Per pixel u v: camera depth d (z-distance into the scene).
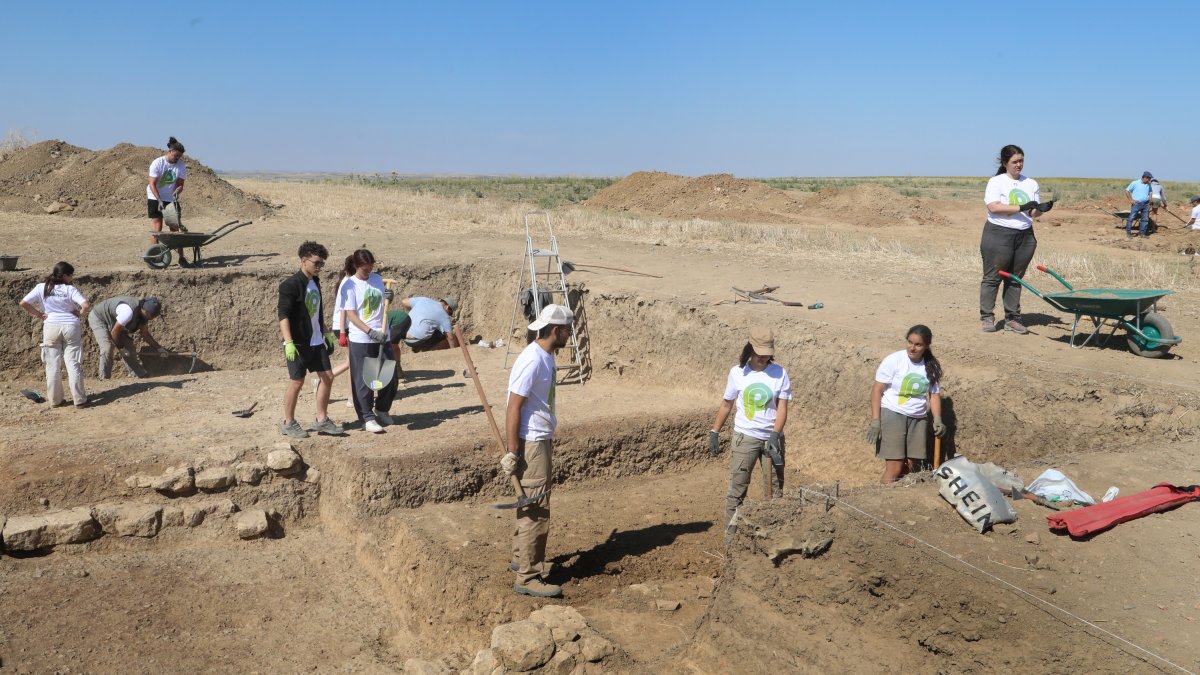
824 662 4.66
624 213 28.38
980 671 4.29
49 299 9.31
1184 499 5.25
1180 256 16.80
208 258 14.05
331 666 6.37
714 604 5.26
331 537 8.11
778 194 31.66
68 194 20.44
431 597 6.86
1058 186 54.84
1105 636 4.00
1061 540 4.84
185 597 7.05
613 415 9.50
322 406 8.74
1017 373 7.69
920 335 6.71
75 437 8.55
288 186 32.75
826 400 8.98
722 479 9.30
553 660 5.29
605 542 7.57
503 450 6.50
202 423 9.16
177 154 13.45
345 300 8.67
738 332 10.09
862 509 5.09
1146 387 7.09
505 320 13.46
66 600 6.83
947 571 4.51
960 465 5.21
